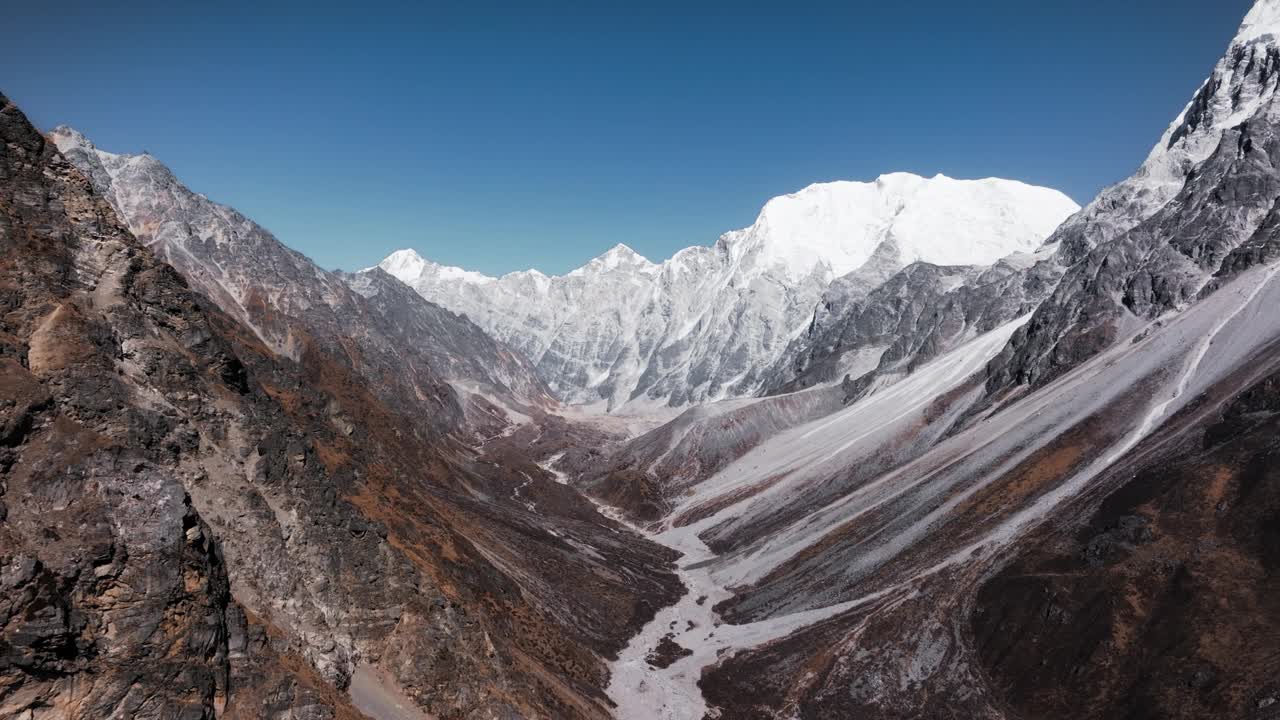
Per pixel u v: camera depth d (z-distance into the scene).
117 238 46.94
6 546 29.39
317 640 42.91
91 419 37.56
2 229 41.06
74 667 28.97
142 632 31.39
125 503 33.50
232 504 42.91
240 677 35.25
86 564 30.86
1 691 27.05
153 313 47.03
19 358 36.62
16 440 32.97
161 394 43.38
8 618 27.88
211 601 34.84
